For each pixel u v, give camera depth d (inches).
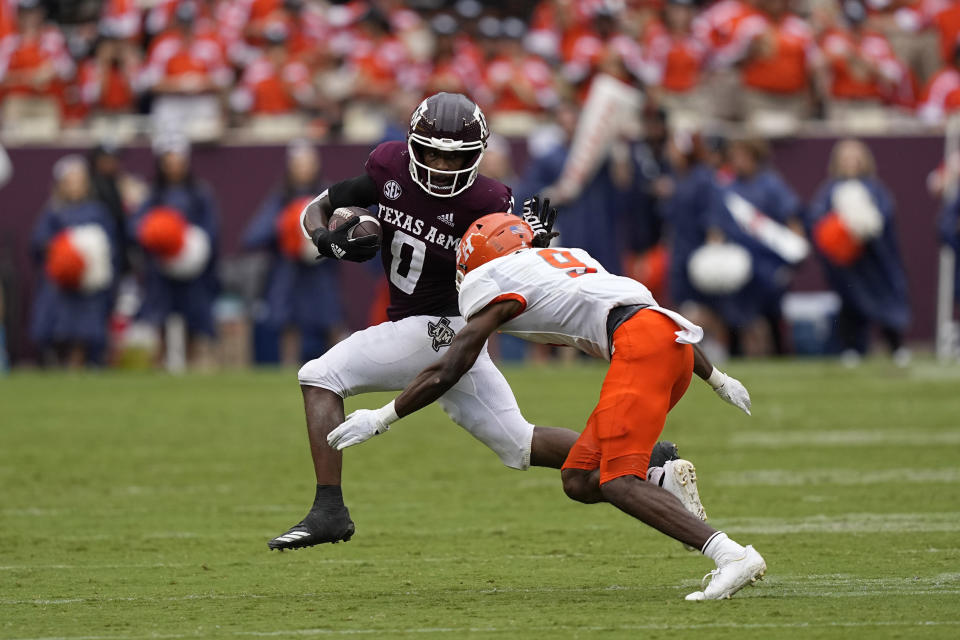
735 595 642.8
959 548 767.1
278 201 1923.0
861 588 658.2
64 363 1959.9
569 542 817.5
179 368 1963.6
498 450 715.4
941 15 2223.2
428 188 689.0
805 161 2079.2
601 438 621.6
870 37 2187.5
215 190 2081.7
